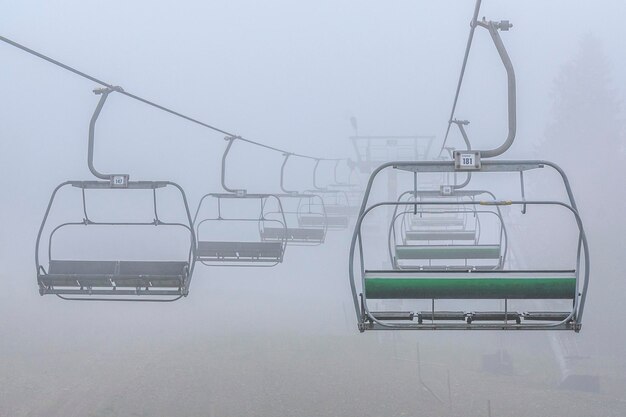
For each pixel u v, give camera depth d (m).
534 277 7.77
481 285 7.79
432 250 14.52
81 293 10.54
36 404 20.16
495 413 19.78
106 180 10.91
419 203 7.83
